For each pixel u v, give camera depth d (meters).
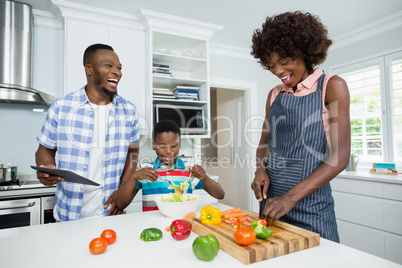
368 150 2.79
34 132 2.40
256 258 0.59
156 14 2.38
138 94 2.49
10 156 2.32
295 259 0.61
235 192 3.74
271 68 0.91
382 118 2.64
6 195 1.84
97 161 1.29
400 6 2.31
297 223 0.86
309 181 0.78
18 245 0.70
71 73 2.22
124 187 1.12
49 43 2.46
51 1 2.14
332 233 0.83
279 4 2.27
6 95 2.05
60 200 1.24
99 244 0.64
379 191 2.15
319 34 0.83
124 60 2.43
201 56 2.76
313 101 0.87
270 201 0.77
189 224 0.75
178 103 2.67
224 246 0.66
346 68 2.95
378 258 0.61
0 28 2.12
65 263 0.60
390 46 2.56
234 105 3.77
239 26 2.68
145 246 0.69
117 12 2.34
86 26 2.30
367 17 2.51
